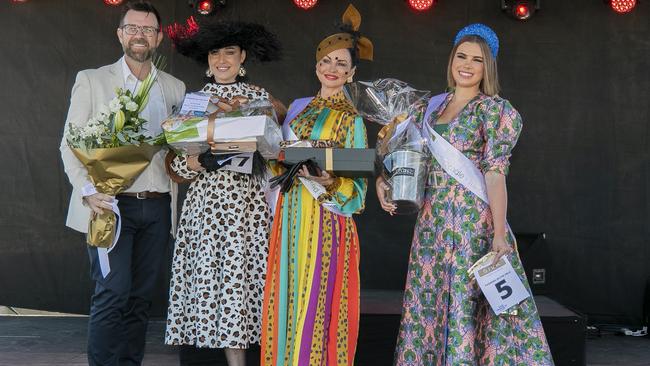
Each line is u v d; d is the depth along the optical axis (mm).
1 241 6238
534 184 6266
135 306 4082
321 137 3801
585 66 6219
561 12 6223
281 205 3854
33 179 6250
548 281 5863
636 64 6172
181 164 3889
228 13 6297
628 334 6016
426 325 3639
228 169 3914
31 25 6246
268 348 3799
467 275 3555
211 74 4141
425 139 3662
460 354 3500
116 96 3912
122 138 3730
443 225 3607
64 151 3895
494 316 3584
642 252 6184
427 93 3916
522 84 6262
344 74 3908
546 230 6262
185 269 3996
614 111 6203
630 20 6168
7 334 5773
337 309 3814
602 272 6215
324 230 3799
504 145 3555
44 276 6250
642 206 6191
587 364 5129
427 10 6281
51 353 5238
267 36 4102
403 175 3566
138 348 4145
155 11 4000
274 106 3994
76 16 6258
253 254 3965
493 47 3732
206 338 3879
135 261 4047
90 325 3941
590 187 6234
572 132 6242
